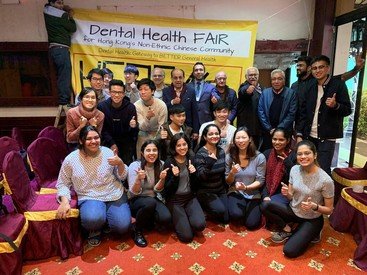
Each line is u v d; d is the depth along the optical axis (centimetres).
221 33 384
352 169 302
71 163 230
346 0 351
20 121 396
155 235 248
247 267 208
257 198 269
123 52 380
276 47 396
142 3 379
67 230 218
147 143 244
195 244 235
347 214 248
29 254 213
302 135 312
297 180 230
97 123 268
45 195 237
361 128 357
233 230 256
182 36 383
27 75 386
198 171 256
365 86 343
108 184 240
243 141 258
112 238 243
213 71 392
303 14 394
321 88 296
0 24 371
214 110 290
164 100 319
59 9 348
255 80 324
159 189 244
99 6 376
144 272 202
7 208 223
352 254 224
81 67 375
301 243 219
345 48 376
